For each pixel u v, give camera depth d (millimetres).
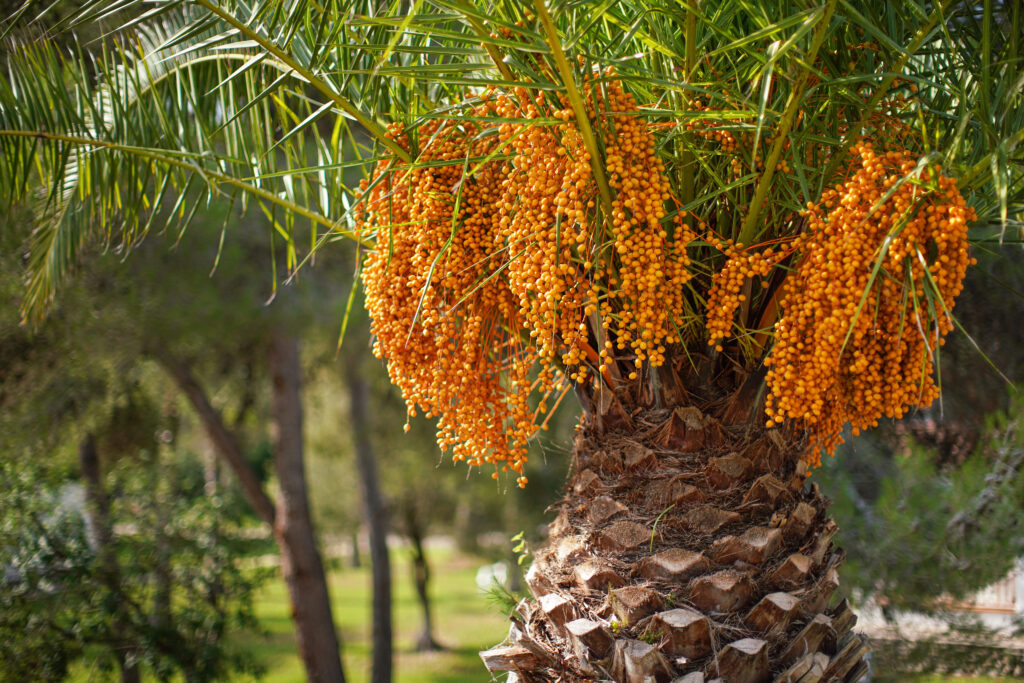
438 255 2141
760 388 2387
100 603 6398
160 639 6773
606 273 2207
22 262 5398
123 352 6965
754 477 2391
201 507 7570
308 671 8750
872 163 1951
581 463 2559
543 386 2432
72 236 3895
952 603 5121
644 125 2119
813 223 2020
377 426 11297
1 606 5922
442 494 13766
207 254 7086
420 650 14086
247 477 8859
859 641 2461
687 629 2234
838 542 5301
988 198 2459
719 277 2178
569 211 1982
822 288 1956
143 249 6746
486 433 2320
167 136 3316
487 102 2410
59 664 6141
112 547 6824
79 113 3408
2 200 3402
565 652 2387
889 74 1994
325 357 10711
